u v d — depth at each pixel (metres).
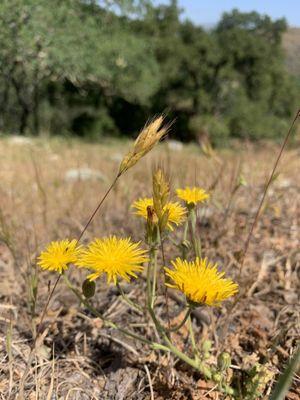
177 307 0.22
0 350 0.19
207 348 0.17
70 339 0.20
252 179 0.42
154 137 0.13
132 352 0.19
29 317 0.22
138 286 0.24
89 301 0.23
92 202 0.40
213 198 0.32
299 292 0.24
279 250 0.29
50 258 0.14
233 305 0.20
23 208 0.38
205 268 0.13
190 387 0.17
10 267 0.26
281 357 0.18
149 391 0.17
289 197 0.40
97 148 1.25
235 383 0.17
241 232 0.31
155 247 0.14
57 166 0.68
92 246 0.14
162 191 0.13
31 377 0.18
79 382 0.18
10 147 1.08
